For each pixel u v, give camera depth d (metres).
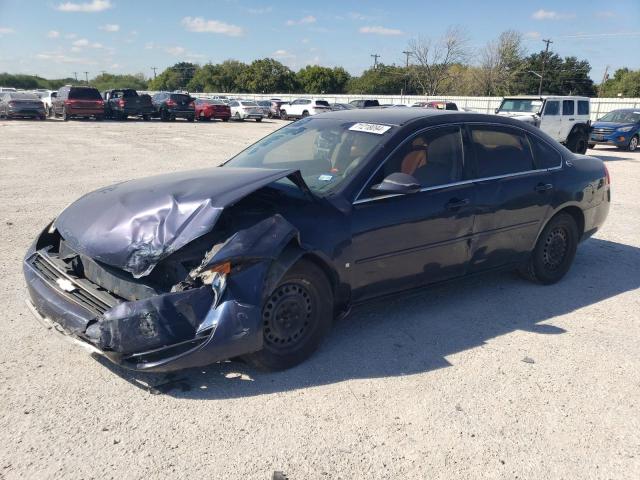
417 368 3.68
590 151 21.44
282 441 2.88
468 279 4.72
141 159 13.77
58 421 2.96
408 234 4.05
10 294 4.67
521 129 5.06
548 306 4.86
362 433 2.97
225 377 3.46
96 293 3.33
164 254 3.07
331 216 3.66
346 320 4.41
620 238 7.35
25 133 20.97
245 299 3.13
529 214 4.91
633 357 3.96
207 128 27.59
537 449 2.91
